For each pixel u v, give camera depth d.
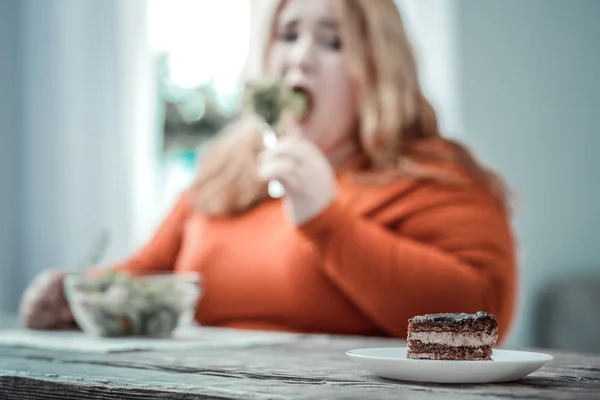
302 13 1.73
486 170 1.69
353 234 1.42
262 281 1.69
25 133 3.18
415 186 1.60
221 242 1.78
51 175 3.11
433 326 0.72
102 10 3.02
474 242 1.51
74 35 3.07
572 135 2.45
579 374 0.72
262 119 1.61
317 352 0.98
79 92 3.05
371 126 1.67
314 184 1.40
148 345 1.05
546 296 2.38
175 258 2.00
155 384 0.66
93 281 1.18
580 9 2.45
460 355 0.71
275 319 1.68
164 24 3.03
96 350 0.99
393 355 0.75
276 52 1.77
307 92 1.70
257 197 1.80
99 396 0.68
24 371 0.78
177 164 3.00
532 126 2.50
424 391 0.60
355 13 1.69
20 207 3.18
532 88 2.50
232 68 2.93
